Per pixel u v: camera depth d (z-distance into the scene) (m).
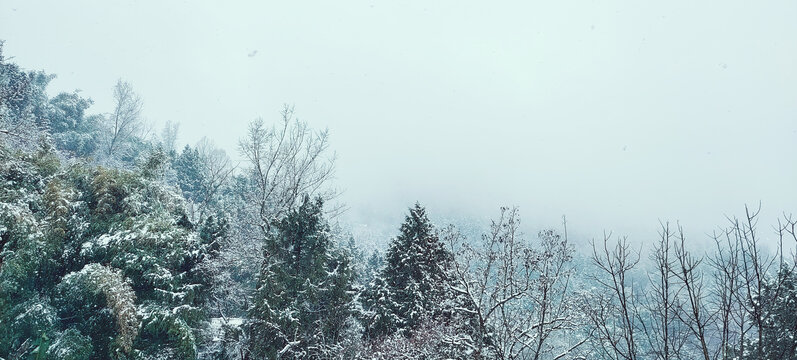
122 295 17.05
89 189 20.52
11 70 38.72
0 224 16.23
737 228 5.78
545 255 11.41
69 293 17.81
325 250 21.17
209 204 39.28
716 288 6.07
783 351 5.17
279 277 19.56
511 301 13.49
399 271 21.34
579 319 10.91
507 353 11.48
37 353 13.89
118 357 16.94
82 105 49.97
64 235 18.42
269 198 26.75
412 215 22.22
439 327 15.38
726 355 5.49
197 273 20.20
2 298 16.38
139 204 20.64
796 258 5.50
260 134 26.61
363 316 20.69
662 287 6.07
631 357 5.98
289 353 18.47
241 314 25.16
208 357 19.78
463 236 13.29
